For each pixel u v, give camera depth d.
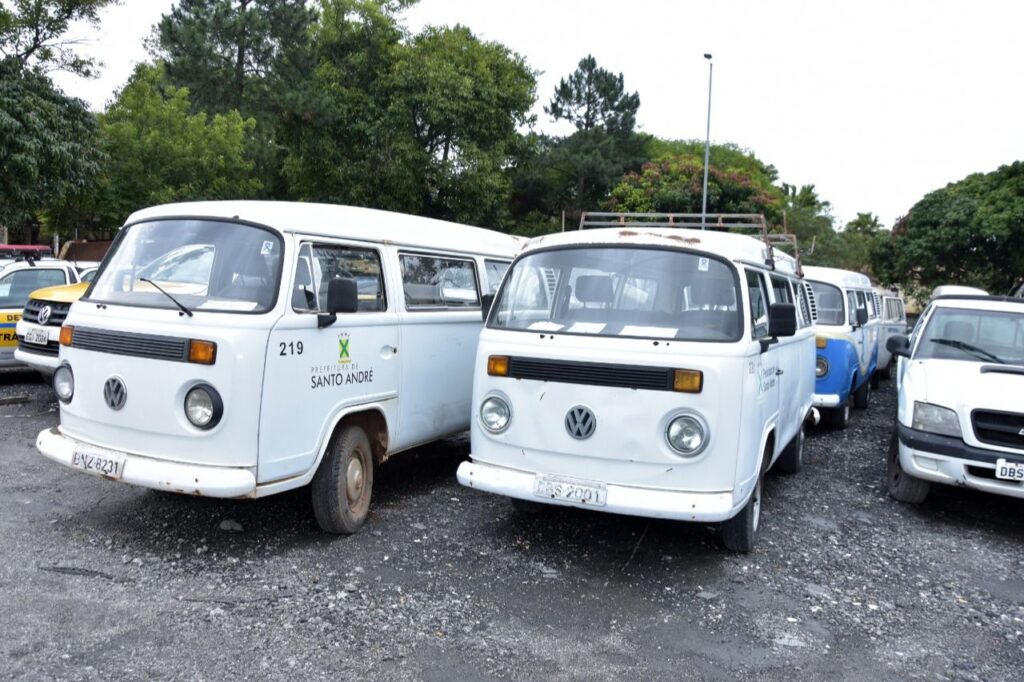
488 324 5.82
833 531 6.57
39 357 9.62
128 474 5.06
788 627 4.70
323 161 28.56
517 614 4.71
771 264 6.57
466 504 6.81
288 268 5.32
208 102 33.03
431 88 28.11
